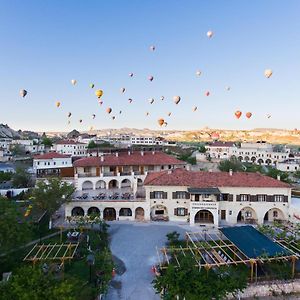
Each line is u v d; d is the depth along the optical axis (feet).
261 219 184.65
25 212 174.40
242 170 374.22
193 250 132.16
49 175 279.08
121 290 111.65
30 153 542.16
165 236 162.61
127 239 158.61
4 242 114.42
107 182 249.14
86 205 189.06
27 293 69.62
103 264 117.08
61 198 175.63
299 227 154.92
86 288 94.99
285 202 184.85
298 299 108.99
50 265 112.98
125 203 190.60
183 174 197.77
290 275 116.47
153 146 638.94
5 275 106.42
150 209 190.70
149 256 139.13
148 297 107.34
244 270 122.01
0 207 123.13
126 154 278.46
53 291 71.41
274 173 339.36
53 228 173.68
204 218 185.37
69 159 326.44
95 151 442.91
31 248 142.82
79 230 169.07
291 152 653.71
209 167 462.19
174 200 189.16
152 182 189.78
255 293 110.01
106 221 186.60
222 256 130.72
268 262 120.78
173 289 89.35
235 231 144.46
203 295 87.40
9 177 283.79
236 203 185.88
